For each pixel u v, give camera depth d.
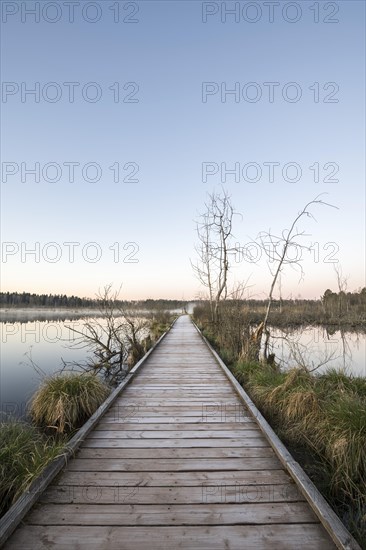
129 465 3.33
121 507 2.62
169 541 2.26
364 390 5.76
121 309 12.09
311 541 2.26
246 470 3.24
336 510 3.12
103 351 12.20
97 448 3.74
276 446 3.61
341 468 3.53
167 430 4.29
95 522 2.44
